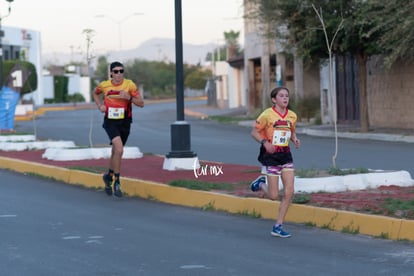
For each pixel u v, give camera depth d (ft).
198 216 59.21
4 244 48.91
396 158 99.09
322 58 150.92
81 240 49.96
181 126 80.53
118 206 65.21
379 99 160.86
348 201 54.95
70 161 93.09
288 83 230.27
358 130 150.20
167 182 69.87
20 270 41.57
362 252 44.70
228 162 97.66
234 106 326.85
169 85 601.62
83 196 71.56
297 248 46.32
